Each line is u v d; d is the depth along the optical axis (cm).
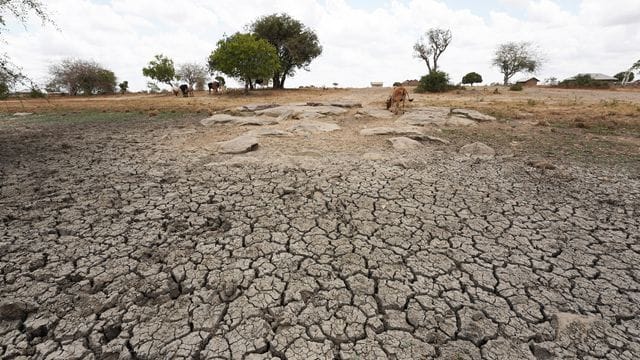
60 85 4000
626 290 327
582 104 1730
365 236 427
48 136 1053
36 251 391
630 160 725
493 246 403
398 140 878
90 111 1753
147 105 2066
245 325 287
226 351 262
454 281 342
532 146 860
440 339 273
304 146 880
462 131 1062
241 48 2616
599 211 490
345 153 806
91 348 266
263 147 873
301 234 432
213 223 461
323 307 308
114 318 294
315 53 3944
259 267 364
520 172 659
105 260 375
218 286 334
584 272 354
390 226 453
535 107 1622
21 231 435
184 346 266
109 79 4247
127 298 318
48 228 443
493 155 780
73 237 421
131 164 728
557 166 695
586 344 267
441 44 4788
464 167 692
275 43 3762
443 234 431
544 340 271
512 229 442
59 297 318
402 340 273
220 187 588
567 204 514
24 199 536
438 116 1270
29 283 337
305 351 262
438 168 686
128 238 420
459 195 550
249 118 1276
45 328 284
